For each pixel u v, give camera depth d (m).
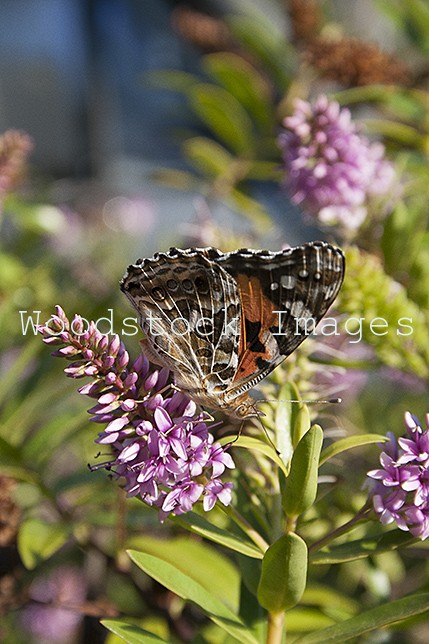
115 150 0.93
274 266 0.32
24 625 0.49
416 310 0.36
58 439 0.39
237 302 0.32
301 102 0.36
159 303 0.31
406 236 0.38
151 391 0.31
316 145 0.36
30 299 0.44
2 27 0.95
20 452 0.37
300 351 0.34
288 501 0.30
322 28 0.49
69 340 0.30
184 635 0.37
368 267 0.36
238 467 0.33
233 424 0.33
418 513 0.30
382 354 0.36
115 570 0.38
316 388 0.35
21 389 0.40
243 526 0.31
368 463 0.40
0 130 0.94
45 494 0.38
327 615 0.37
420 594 0.30
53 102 0.93
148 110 0.96
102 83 0.92
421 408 0.43
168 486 0.30
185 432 0.30
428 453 0.30
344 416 0.43
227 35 0.51
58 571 0.44
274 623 0.31
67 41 0.95
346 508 0.38
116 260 0.58
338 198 0.36
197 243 0.40
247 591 0.33
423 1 0.48
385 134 0.43
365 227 0.38
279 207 0.52
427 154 0.43
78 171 0.91
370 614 0.31
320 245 0.31
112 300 0.41
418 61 0.54
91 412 0.30
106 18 0.91
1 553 0.38
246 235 0.41
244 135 0.46
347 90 0.44
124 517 0.36
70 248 0.56
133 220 0.64
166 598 0.37
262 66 0.49
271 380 0.34
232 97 0.45
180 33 0.53
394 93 0.43
